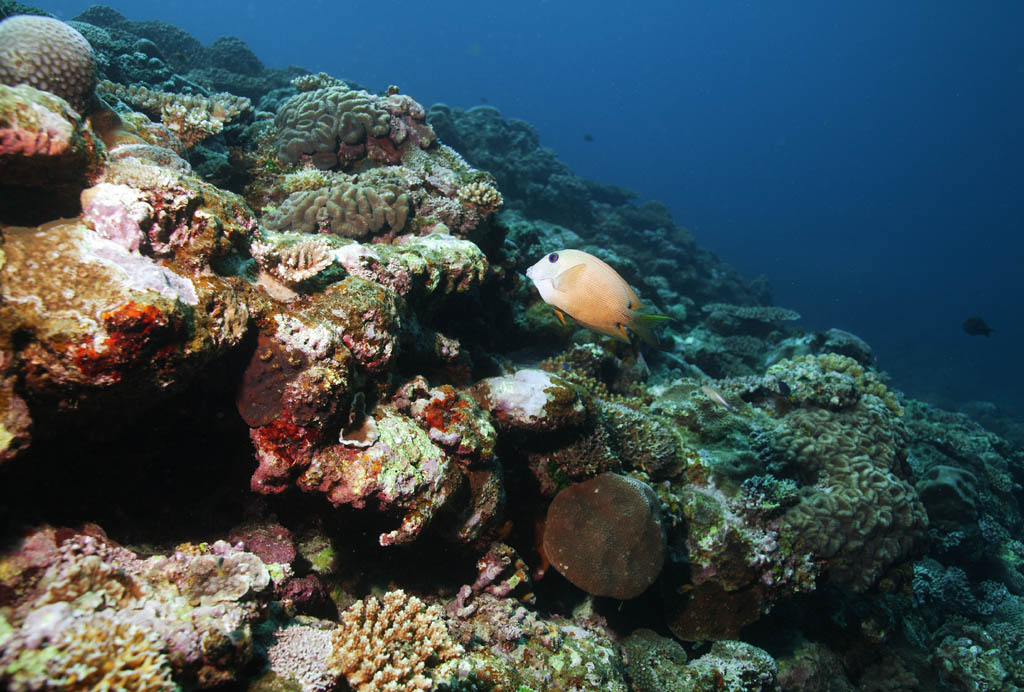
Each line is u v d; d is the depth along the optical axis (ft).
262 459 9.64
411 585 12.66
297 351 9.45
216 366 9.29
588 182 75.20
